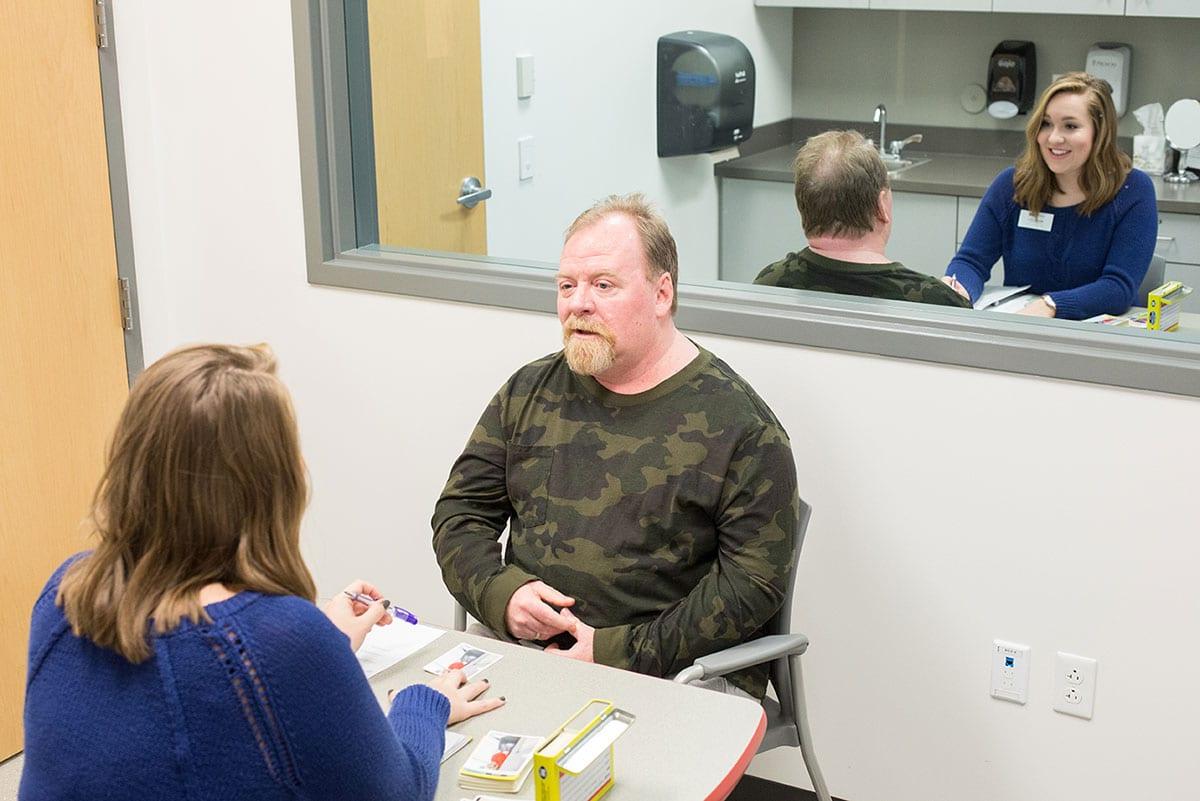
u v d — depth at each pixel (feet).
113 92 9.18
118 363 9.59
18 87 8.57
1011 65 7.20
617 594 6.82
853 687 8.02
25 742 4.08
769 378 7.79
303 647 3.94
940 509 7.48
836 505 7.79
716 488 6.71
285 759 3.91
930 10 7.36
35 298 8.91
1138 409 6.81
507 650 6.03
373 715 4.14
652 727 5.35
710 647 6.53
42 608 4.15
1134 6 6.81
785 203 7.90
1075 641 7.29
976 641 7.57
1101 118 7.00
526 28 8.42
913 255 7.62
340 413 9.46
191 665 3.86
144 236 9.59
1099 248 7.11
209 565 4.00
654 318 6.88
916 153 7.49
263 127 9.09
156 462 3.92
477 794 4.92
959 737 7.79
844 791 8.26
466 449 7.41
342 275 9.07
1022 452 7.17
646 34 8.13
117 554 4.00
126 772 3.84
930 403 7.35
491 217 8.79
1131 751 7.30
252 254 9.45
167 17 9.19
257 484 4.00
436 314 8.84
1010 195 7.29
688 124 8.07
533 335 8.53
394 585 9.66
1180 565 6.91
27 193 8.73
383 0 8.70
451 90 8.68
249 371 4.06
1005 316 7.33
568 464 7.02
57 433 9.21
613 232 6.82
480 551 7.04
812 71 7.77
